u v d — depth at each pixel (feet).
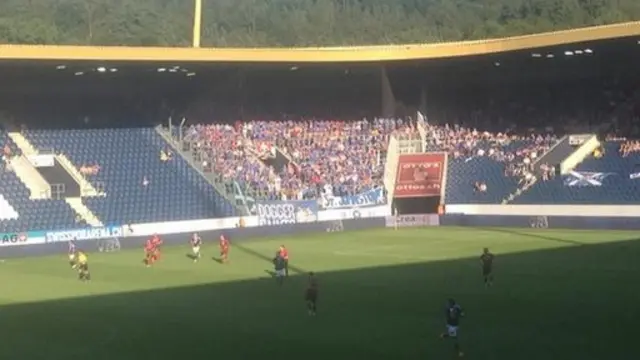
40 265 196.85
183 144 271.08
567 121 280.10
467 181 273.75
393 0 612.70
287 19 563.48
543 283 147.74
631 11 490.49
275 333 112.37
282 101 297.53
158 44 461.37
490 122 290.97
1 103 267.39
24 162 245.86
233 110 289.74
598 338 104.94
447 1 586.86
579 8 511.81
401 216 271.90
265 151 277.23
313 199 261.65
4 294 151.12
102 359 100.17
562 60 264.31
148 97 282.36
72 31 455.63
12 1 465.47
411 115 295.48
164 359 99.35
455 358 96.84
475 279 154.10
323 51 255.50
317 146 283.38
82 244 225.97
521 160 273.54
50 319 126.00
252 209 252.01
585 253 188.34
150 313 128.98
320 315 124.36
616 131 269.64
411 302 132.87
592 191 252.21
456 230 252.83
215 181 258.98
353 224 264.93
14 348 106.93
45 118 267.59
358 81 298.35
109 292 150.51
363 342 105.91
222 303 136.56
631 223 241.76
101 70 248.93
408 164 279.49
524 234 234.38
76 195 239.50
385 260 185.57
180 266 185.47
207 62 244.01
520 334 108.37
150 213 239.91
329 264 181.47
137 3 514.27
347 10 598.34
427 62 264.11
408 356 98.32
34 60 223.71
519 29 503.61
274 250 213.05
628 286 142.61
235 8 564.30
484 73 286.25
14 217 225.15
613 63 268.41
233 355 100.42
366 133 290.56
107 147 260.83
